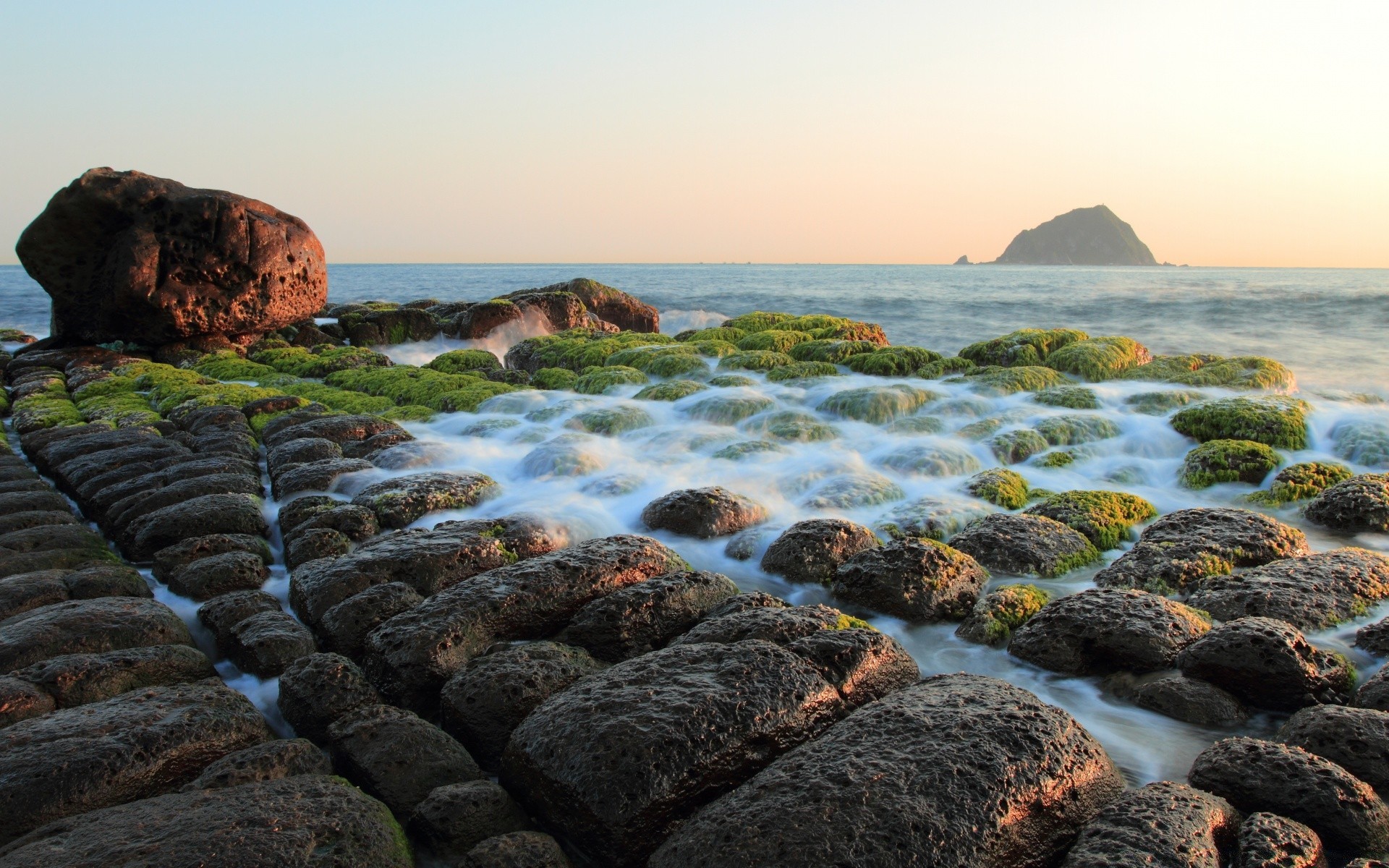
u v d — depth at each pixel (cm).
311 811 420
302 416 1338
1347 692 567
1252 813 438
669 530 914
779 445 1178
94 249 1977
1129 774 507
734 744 457
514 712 535
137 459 1094
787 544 816
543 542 834
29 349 2055
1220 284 7850
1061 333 1739
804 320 2153
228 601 698
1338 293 4997
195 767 491
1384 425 1155
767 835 389
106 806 454
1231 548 777
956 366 1634
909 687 527
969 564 760
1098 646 620
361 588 705
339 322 2514
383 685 596
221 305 2020
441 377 1694
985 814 398
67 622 621
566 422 1324
